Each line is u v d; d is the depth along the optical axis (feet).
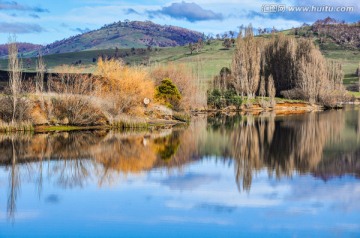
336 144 146.82
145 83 211.20
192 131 183.21
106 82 200.23
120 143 144.77
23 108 168.55
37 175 97.66
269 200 78.64
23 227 66.08
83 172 100.63
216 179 93.86
